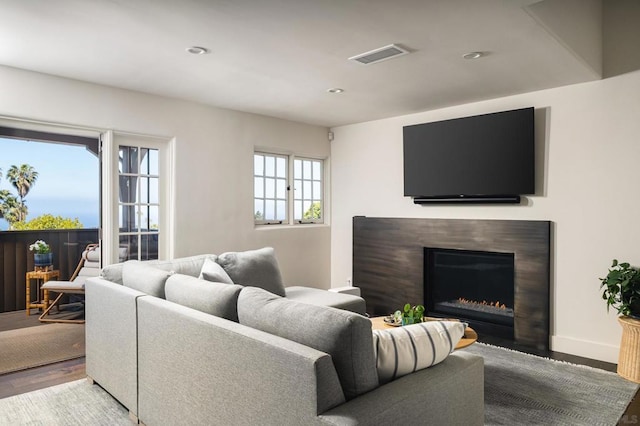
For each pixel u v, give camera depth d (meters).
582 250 3.88
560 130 4.00
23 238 5.79
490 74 3.61
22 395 2.93
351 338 1.54
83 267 5.66
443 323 1.89
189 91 4.19
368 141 5.66
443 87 4.02
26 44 2.97
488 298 4.62
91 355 3.13
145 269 2.90
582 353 3.84
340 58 3.22
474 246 4.56
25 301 5.77
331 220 6.15
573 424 2.54
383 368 1.68
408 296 5.15
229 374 1.83
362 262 5.64
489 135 4.40
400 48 3.00
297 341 1.70
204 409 1.99
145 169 4.41
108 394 2.97
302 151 5.77
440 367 1.82
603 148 3.75
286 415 1.56
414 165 5.03
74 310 5.52
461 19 2.53
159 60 3.29
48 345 4.03
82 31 2.74
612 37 3.68
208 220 4.75
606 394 2.97
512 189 4.25
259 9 2.41
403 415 1.53
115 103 4.04
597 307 3.79
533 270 4.13
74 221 7.90
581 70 3.50
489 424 2.53
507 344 4.20
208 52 3.11
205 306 2.22
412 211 5.19
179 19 2.55
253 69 3.51
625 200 3.64
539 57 3.20
